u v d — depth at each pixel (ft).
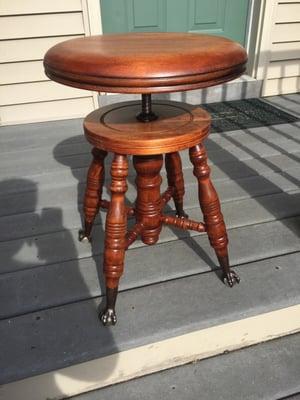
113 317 3.14
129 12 7.95
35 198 5.08
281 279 3.60
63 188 5.33
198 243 4.13
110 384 3.18
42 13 6.94
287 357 3.35
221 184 5.34
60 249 4.09
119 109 3.44
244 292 3.45
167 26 8.33
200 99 8.70
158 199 3.80
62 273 3.74
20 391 2.93
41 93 7.70
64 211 4.78
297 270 3.71
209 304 3.34
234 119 7.75
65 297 3.45
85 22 7.24
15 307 3.34
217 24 8.61
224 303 3.34
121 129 2.93
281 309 3.37
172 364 3.30
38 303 3.39
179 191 4.22
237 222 4.47
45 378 2.93
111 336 3.06
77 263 3.87
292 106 8.54
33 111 7.84
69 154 6.40
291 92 9.43
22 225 4.51
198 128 2.93
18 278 3.67
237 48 2.66
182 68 2.25
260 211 4.69
